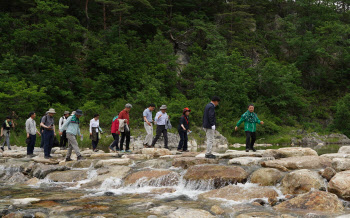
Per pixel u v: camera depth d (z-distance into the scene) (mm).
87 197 6059
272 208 5012
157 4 39750
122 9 33719
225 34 41062
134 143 19516
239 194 5859
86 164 9391
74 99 27484
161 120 12484
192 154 10672
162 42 35062
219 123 28531
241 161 7988
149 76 29969
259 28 47750
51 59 28016
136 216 4613
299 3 46656
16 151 13805
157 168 8531
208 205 5301
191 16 42156
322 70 42906
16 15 31766
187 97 32844
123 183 7227
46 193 6547
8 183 7973
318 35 44625
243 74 33594
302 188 5793
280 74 36125
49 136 10859
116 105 27109
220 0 44250
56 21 29812
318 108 38750
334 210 4719
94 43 31812
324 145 25391
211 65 33281
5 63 25375
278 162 7590
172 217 4430
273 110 35656
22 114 21250
